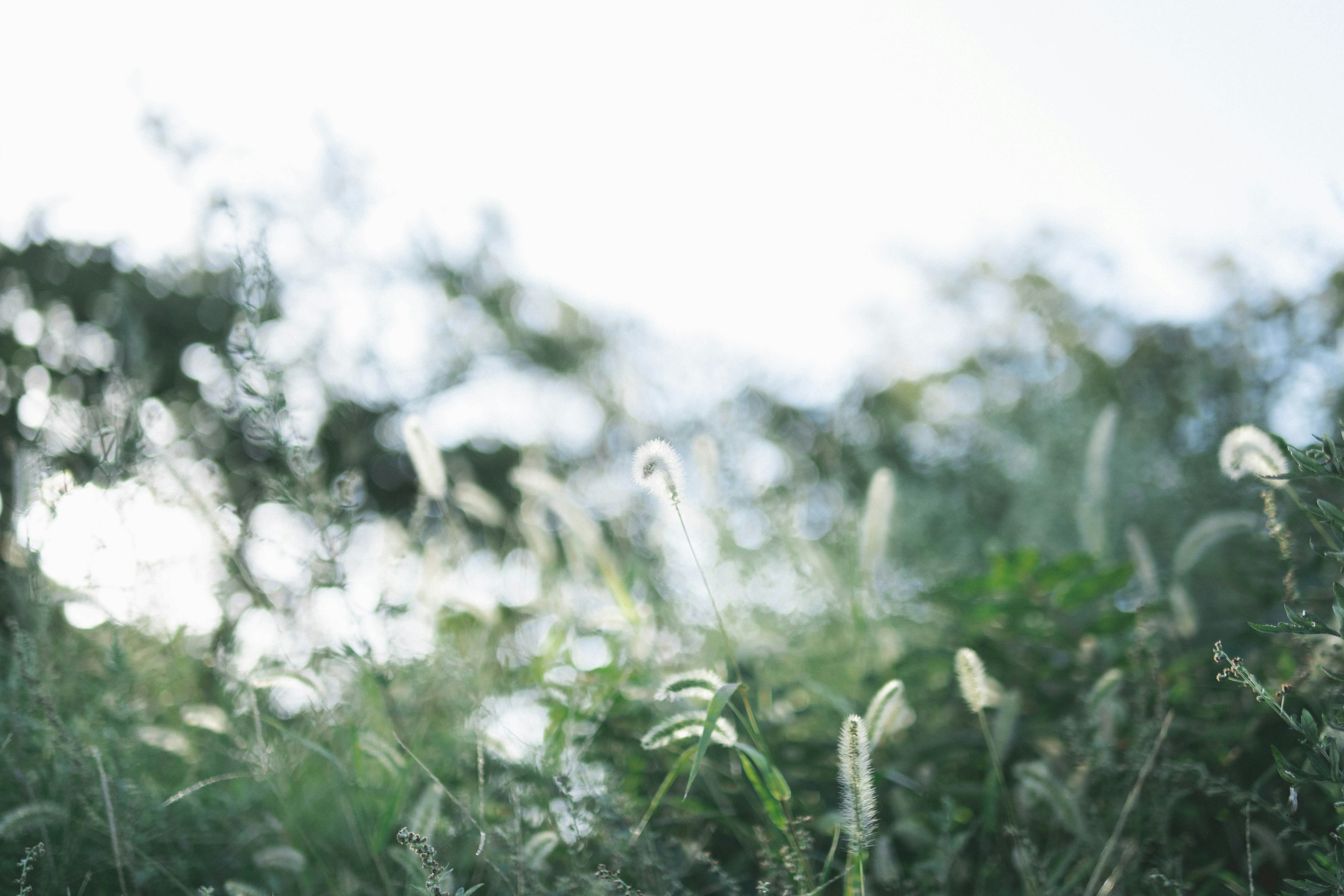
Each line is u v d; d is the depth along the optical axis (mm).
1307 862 2375
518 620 3959
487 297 7809
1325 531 1928
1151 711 3010
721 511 4562
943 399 9211
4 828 2400
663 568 4301
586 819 2545
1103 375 8539
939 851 2541
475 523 4895
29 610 3025
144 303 7066
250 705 2842
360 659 2900
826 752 3123
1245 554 4133
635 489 4816
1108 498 5156
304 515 3072
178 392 6371
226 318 7387
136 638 3377
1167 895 2408
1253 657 2979
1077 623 3844
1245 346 6051
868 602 3701
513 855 2395
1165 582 4414
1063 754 3047
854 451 6484
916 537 5676
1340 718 1934
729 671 3426
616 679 3240
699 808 2998
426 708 3412
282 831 2869
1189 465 5750
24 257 6641
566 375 6500
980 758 3277
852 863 2062
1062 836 2863
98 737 2850
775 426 6371
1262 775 2680
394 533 3566
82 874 2682
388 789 2766
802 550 4438
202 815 3012
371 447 6559
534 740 2936
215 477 3807
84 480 3293
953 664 3584
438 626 3553
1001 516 6625
